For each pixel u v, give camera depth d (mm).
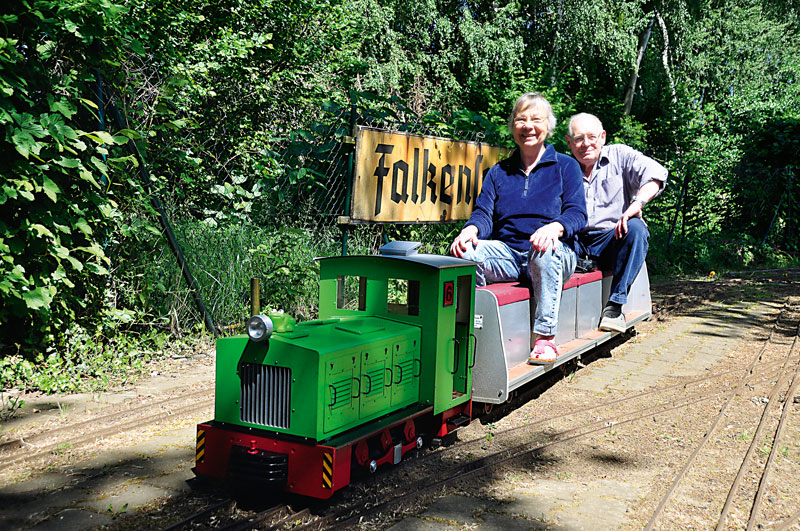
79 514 3695
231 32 10352
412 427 4484
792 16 31641
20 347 6453
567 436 5207
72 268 6652
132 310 7414
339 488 3693
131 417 5355
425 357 4570
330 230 9156
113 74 6793
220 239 8312
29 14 5793
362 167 7598
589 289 7094
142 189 7059
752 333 9195
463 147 8906
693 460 4652
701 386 6637
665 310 10922
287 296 8516
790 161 19766
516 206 6000
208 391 6070
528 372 5426
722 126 22094
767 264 17734
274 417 3850
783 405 5891
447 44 18609
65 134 5812
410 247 4844
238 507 3840
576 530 3613
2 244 5715
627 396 6336
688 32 25906
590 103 19344
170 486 4102
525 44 19766
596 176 7469
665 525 3689
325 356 3719
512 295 5469
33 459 4484
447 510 3848
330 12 12305
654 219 17703
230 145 10109
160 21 8688
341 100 11883
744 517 3791
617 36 19547
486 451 4879
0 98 5672
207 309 7848
